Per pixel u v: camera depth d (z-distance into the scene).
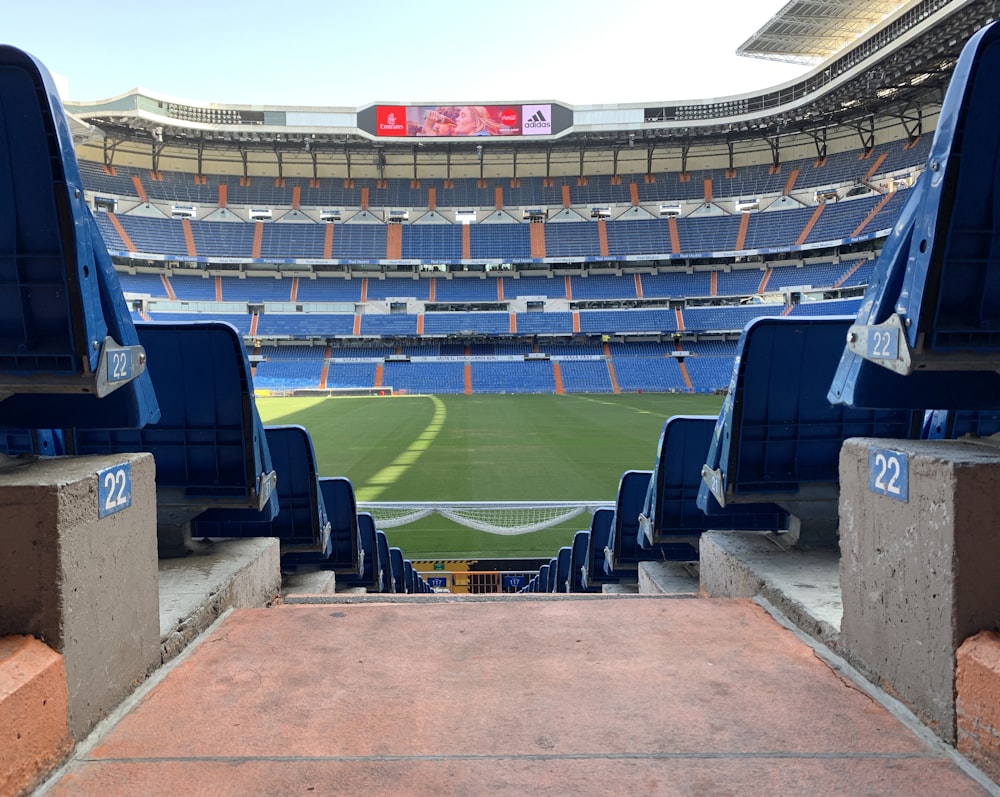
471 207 56.47
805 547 3.82
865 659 2.27
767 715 2.01
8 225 1.95
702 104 49.56
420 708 2.06
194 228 52.31
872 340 2.30
